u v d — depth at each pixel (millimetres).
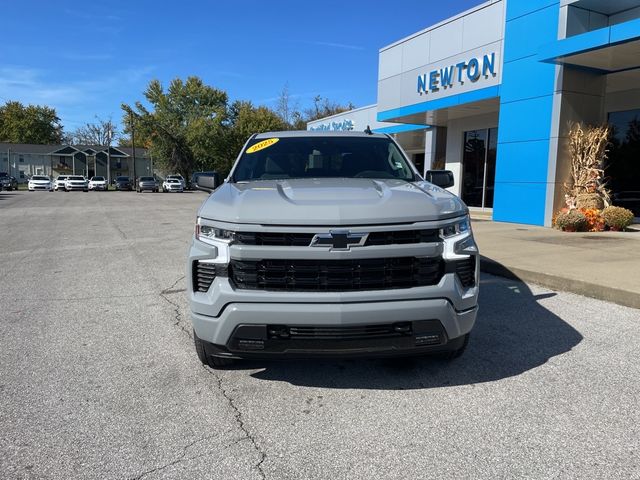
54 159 86688
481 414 3205
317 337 3201
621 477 2539
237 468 2648
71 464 2684
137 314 5523
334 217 3195
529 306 5621
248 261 3242
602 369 3885
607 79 12469
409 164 4895
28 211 21031
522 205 13055
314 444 2879
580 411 3229
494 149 16938
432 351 3402
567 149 12133
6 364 4074
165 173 65125
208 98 63594
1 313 5570
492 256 7879
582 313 5336
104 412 3260
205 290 3410
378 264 3227
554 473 2578
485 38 14367
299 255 3180
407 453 2779
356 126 26516
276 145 5082
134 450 2820
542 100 12359
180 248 10430
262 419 3172
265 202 3369
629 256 7801
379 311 3158
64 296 6352
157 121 62000
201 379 3777
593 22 11938
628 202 13234
